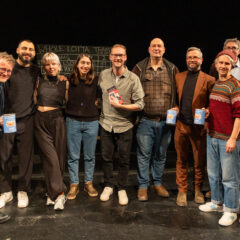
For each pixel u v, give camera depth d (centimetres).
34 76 268
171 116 262
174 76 290
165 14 449
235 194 242
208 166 261
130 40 446
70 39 432
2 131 250
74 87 279
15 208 269
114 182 350
